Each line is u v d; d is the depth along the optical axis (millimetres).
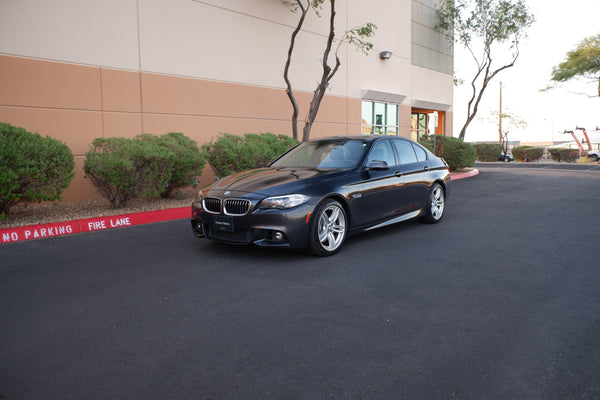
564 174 17578
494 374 2398
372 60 17344
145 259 4906
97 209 8000
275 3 13234
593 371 2418
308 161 5934
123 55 9977
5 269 4578
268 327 3043
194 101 11359
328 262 4680
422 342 2791
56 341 2859
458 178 16125
